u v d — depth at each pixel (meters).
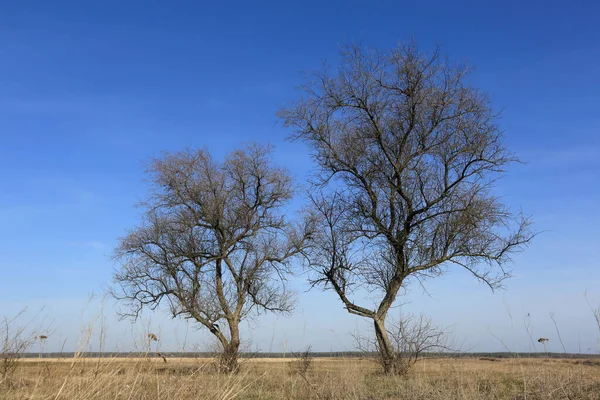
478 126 19.42
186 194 28.72
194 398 7.96
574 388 9.95
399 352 15.88
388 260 20.16
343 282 19.70
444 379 12.10
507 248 19.52
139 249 28.34
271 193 29.80
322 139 20.31
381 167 19.78
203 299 27.58
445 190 19.67
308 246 27.55
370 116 20.12
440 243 19.86
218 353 9.30
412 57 19.80
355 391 10.92
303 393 10.87
